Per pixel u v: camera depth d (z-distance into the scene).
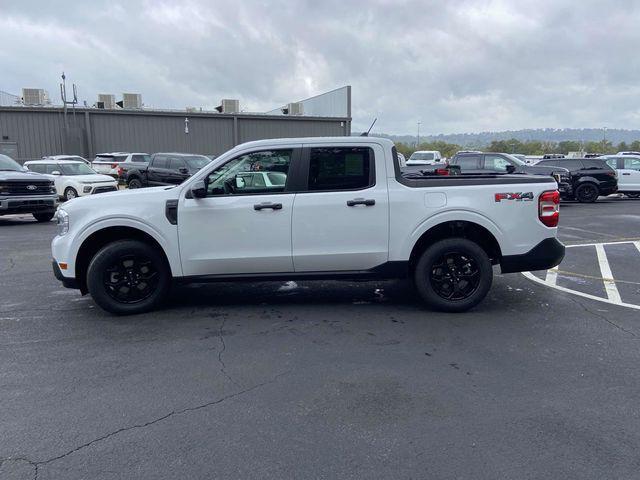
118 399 3.73
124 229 5.63
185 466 2.92
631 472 2.83
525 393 3.79
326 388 3.88
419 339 4.92
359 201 5.49
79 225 5.52
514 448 3.07
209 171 5.55
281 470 2.87
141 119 32.28
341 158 5.57
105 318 5.64
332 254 5.57
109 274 5.62
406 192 5.54
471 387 3.89
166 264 5.70
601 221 14.23
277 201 5.49
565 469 2.86
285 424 3.37
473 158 18.47
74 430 3.31
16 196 13.72
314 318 5.58
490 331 5.14
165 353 4.60
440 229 5.75
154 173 20.25
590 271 7.96
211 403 3.66
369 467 2.89
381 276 5.68
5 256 9.47
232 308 5.97
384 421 3.40
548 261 5.69
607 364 4.31
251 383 3.98
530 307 5.98
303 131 35.97
